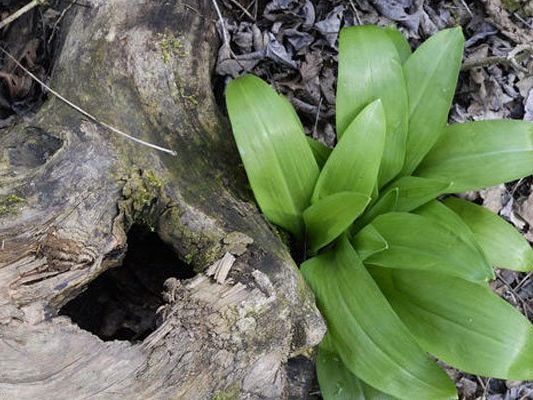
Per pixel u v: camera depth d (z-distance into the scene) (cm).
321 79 93
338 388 81
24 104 90
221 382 68
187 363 68
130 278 83
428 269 73
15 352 66
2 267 67
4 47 91
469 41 97
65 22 84
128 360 67
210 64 83
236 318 69
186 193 74
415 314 77
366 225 79
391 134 79
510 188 96
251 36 92
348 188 77
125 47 77
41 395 65
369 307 74
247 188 79
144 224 75
